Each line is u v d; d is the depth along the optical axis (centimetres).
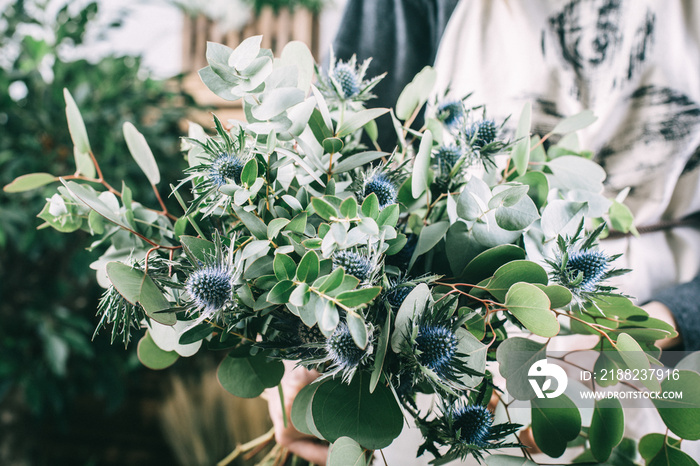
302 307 38
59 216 53
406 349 40
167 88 192
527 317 42
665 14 77
